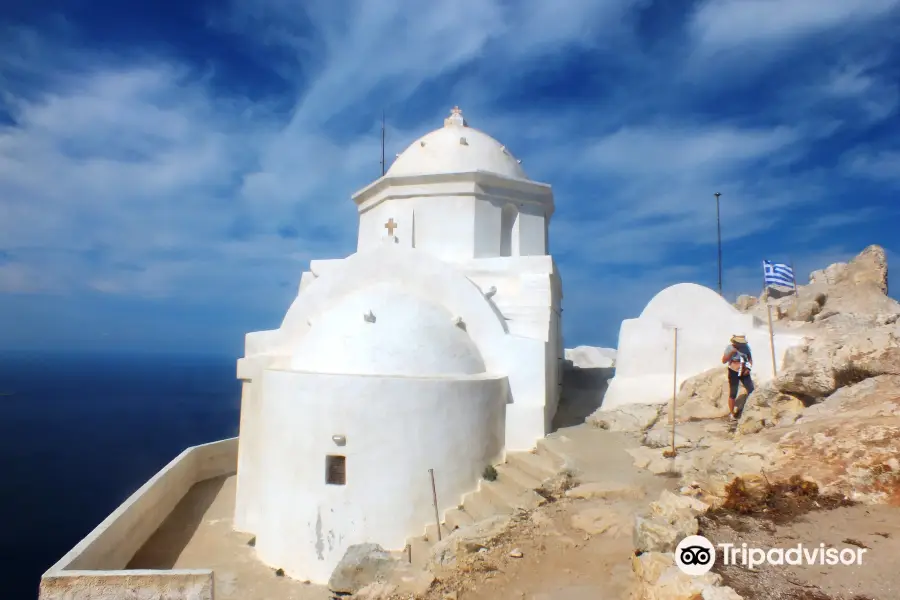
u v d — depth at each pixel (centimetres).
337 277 1423
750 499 711
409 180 1605
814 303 1773
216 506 1539
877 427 761
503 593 736
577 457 1146
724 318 1438
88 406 7694
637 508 899
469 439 1167
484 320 1312
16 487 3538
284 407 1172
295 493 1141
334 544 1106
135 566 1187
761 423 1056
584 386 1909
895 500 654
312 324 1388
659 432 1218
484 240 1599
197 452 1750
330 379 1125
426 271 1355
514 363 1285
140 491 1316
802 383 1047
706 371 1390
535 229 1702
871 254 1831
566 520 907
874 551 562
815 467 735
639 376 1531
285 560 1143
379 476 1104
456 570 812
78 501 3278
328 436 1118
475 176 1580
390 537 1096
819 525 631
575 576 752
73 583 892
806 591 511
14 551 2538
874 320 1527
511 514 962
